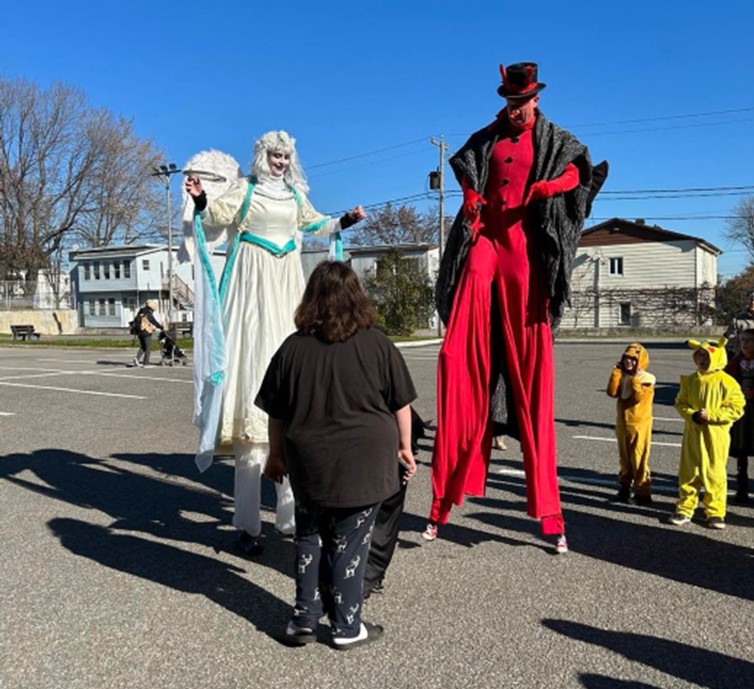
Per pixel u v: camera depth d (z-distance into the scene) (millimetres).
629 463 5914
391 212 69812
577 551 4816
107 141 55781
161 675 3238
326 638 3592
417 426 4156
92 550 4859
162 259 58906
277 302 4945
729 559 4672
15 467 7355
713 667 3291
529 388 4605
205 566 4574
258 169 5082
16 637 3598
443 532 5199
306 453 3352
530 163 4543
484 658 3371
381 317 39531
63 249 58969
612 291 45000
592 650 3443
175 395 13047
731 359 6156
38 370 18406
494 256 4652
